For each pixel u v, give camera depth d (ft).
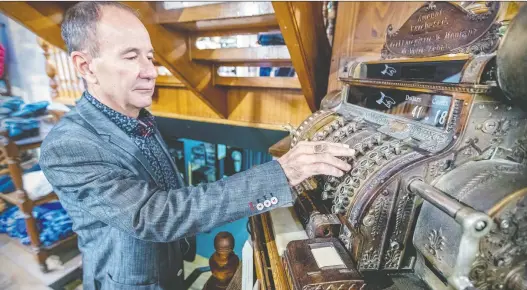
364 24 5.28
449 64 2.48
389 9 4.98
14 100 7.41
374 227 2.33
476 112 2.15
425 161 2.22
